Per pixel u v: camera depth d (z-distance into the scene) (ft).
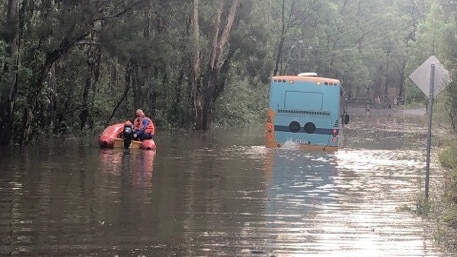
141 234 29.68
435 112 77.05
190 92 131.54
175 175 51.16
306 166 61.41
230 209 36.70
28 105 76.02
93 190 41.93
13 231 29.73
